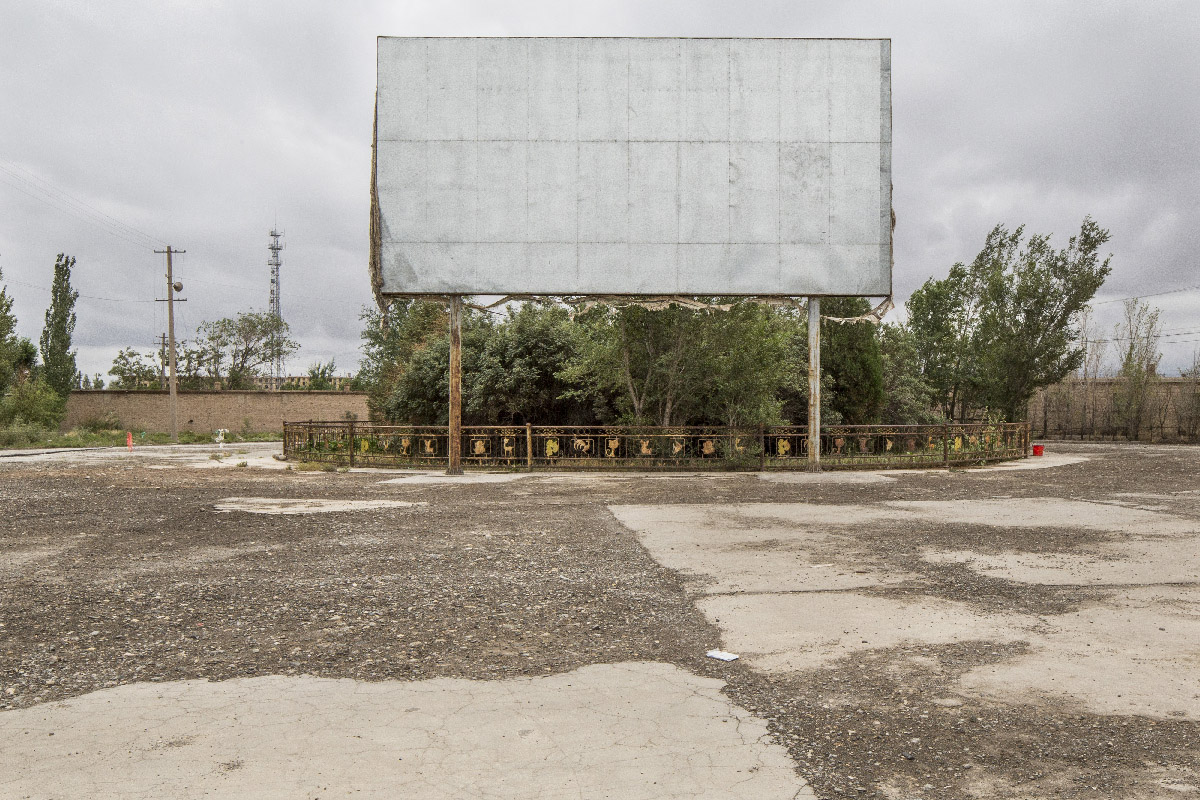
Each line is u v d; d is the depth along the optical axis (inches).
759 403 804.6
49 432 1544.0
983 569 300.0
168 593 261.7
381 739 146.1
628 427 766.5
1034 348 1274.6
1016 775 131.7
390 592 263.1
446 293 750.5
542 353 888.9
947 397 1485.0
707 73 751.7
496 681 178.7
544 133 750.5
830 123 751.7
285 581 279.9
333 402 1866.4
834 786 128.0
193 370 2484.0
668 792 125.6
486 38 750.5
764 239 750.5
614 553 334.6
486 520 433.4
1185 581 278.2
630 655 198.1
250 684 176.1
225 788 126.5
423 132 749.3
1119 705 162.6
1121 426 1445.6
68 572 295.6
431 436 801.6
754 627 222.8
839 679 179.8
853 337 951.0
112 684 175.9
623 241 750.5
